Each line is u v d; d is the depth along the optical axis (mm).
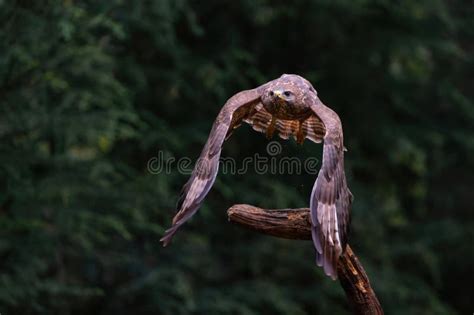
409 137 18391
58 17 12266
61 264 13812
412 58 17406
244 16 16500
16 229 13023
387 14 17344
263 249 16422
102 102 13531
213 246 16531
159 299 15219
